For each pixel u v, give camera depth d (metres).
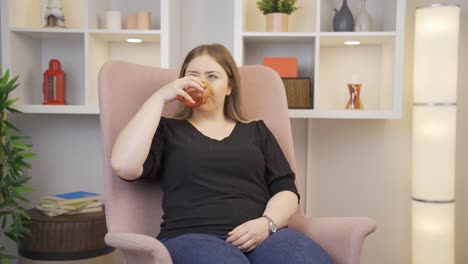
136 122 1.45
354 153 2.61
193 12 2.60
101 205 2.30
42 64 2.60
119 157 1.42
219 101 1.59
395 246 2.63
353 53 2.56
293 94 2.33
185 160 1.49
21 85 2.40
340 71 2.58
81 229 2.12
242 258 1.26
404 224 2.62
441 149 2.30
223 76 1.60
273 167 1.60
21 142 2.61
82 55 2.59
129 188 1.58
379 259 2.64
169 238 1.43
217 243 1.29
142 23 2.39
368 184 2.61
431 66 2.28
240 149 1.54
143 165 1.47
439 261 2.34
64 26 2.40
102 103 1.57
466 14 2.55
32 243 2.12
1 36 2.36
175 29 2.47
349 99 2.46
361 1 2.42
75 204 2.19
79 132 2.65
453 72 2.28
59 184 2.67
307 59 2.56
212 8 2.60
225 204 1.45
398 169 2.60
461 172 2.60
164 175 1.52
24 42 2.43
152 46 2.61
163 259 1.16
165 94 1.48
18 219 2.02
